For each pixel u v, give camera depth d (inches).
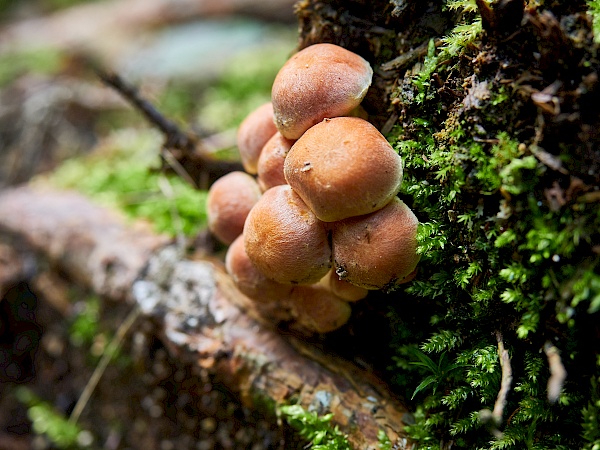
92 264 10.7
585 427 6.0
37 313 12.5
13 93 21.6
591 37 5.7
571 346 6.1
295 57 7.0
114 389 10.7
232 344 8.2
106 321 10.6
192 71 23.3
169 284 9.3
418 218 7.0
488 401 6.7
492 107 6.2
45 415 12.1
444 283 6.8
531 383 6.4
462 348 6.9
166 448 10.0
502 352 6.4
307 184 6.4
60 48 28.7
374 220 6.4
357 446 7.3
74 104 19.7
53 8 37.9
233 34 27.3
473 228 6.5
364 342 8.0
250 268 7.5
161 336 9.0
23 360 13.1
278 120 6.9
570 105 5.7
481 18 6.2
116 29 30.0
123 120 20.0
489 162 6.2
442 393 7.1
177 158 9.9
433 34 7.1
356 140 6.3
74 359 11.8
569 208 5.8
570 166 5.8
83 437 11.7
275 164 7.1
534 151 5.9
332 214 6.4
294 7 8.0
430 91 6.8
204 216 10.6
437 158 6.6
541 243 5.9
